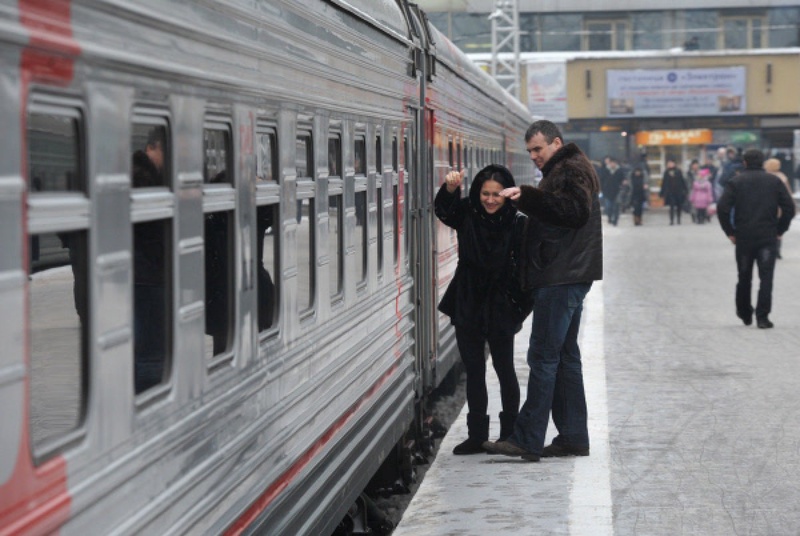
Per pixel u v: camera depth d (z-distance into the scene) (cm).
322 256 1406
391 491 1989
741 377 2877
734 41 12962
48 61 741
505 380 2123
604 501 1789
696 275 5659
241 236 1098
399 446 2017
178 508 948
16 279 705
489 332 2075
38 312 786
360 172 1659
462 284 2083
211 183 1028
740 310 3812
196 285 983
